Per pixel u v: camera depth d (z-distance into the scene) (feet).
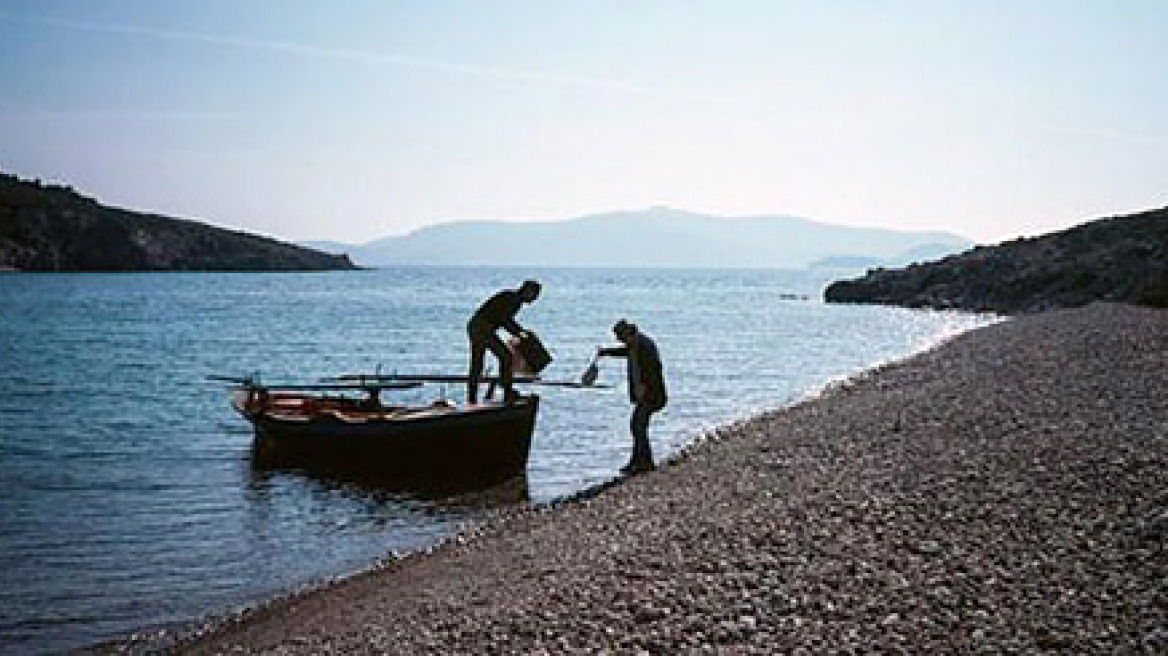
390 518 59.57
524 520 52.75
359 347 205.36
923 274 392.88
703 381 140.67
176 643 37.78
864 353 185.26
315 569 48.42
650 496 50.55
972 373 89.92
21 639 38.81
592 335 240.53
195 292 490.49
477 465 72.43
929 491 38.37
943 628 24.61
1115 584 26.11
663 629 27.40
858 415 67.51
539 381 78.28
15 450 85.81
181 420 105.40
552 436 90.94
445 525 57.06
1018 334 136.15
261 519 59.52
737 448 61.57
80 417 107.55
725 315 329.93
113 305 365.81
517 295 76.95
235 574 47.78
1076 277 287.07
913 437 53.21
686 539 36.86
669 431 93.15
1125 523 31.12
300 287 585.22
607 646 26.99
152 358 181.57
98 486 69.87
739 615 27.63
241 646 35.76
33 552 51.75
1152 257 265.54
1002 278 330.75
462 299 447.01
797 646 24.77
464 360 177.88
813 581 29.45
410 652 29.96
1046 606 25.16
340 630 35.14
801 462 51.26
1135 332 115.65
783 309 371.15
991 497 36.17
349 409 86.07
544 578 36.04
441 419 71.10
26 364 169.68
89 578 47.09
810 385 133.69
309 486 69.97
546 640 28.58
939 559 29.84
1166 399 58.80
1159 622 23.56
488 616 32.17
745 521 38.04
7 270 654.53
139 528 57.31
